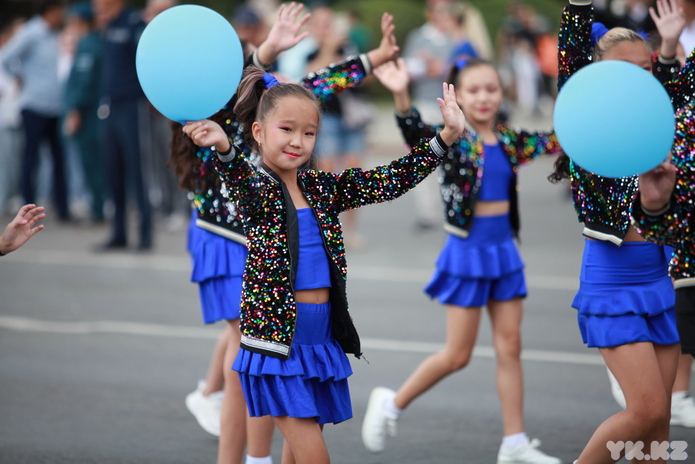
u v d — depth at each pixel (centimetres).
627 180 899
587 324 937
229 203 1077
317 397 873
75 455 1178
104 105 2434
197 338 1731
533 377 1491
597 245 934
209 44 797
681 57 1157
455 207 1189
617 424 898
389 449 1211
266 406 866
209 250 1090
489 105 1207
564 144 791
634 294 916
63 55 3067
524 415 1317
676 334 929
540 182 3794
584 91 766
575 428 1265
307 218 873
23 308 1944
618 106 754
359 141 2533
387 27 1141
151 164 2789
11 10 5219
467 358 1184
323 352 871
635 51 942
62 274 2261
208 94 804
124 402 1387
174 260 2417
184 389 1449
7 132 3062
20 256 2470
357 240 2566
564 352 1623
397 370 1530
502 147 1217
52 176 2991
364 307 1945
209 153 1066
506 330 1173
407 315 1878
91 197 2944
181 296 2048
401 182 886
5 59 2820
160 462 1159
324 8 2603
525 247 2530
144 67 802
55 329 1789
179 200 2798
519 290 1186
